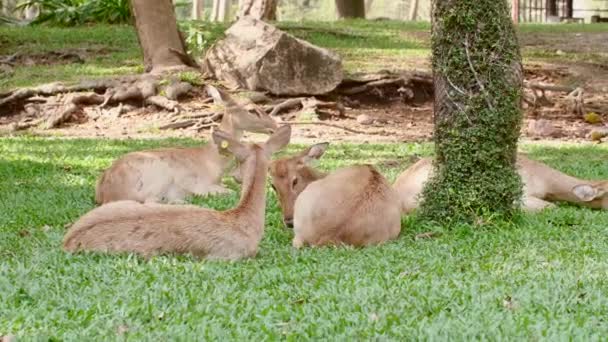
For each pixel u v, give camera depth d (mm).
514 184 10422
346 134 19234
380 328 6340
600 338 6156
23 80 22172
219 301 6961
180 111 20219
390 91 22219
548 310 6742
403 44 27469
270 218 10875
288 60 21125
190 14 58875
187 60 22844
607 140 18812
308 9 67938
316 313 6723
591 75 24234
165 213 8516
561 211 11406
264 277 7770
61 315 6598
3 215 11305
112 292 7215
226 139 8820
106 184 12000
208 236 8445
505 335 6164
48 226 10680
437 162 10539
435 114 10562
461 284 7523
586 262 8453
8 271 7840
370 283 7574
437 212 10445
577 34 30594
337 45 26734
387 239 9516
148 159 12148
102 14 30672
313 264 8406
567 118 21344
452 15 10250
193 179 12414
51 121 19812
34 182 13617
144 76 21578
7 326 6352
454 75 10320
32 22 31141
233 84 21344
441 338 6098
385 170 14508
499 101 10289
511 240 9562
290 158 10336
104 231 8383
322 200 9336
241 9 32562
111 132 19203
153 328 6379
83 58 24688
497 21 10250
